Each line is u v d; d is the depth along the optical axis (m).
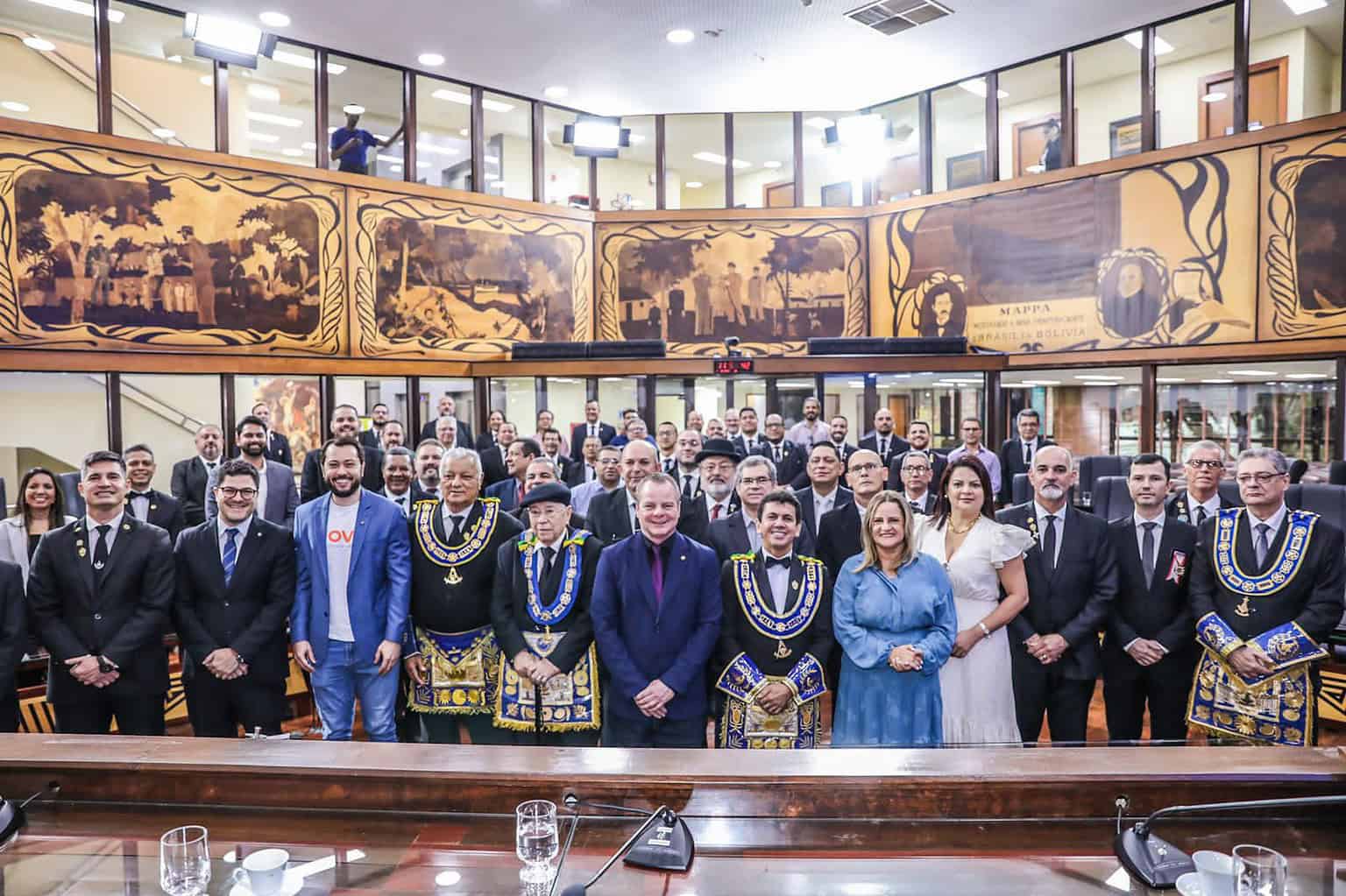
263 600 3.83
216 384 11.77
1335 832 1.97
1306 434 8.29
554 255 11.04
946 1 8.48
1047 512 3.73
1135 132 9.44
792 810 2.04
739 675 3.27
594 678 3.48
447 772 2.08
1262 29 8.41
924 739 3.16
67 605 3.65
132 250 8.34
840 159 11.80
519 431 10.57
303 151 10.05
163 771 2.13
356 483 3.79
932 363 9.61
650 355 9.97
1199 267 8.75
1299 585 3.37
